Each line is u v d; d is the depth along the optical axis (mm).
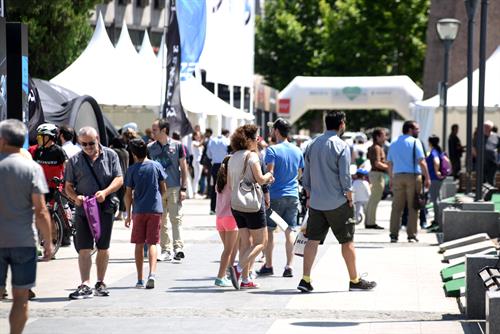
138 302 24719
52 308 23750
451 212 37625
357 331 20812
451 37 56188
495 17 77250
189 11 45969
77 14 72562
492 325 18156
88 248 25422
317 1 147000
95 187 25266
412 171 39969
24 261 18156
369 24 121062
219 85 84375
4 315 22641
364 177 49781
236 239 27500
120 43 59719
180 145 33438
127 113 75625
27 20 68812
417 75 122438
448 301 24891
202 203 65312
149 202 27188
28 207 18188
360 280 26719
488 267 21406
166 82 46125
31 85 41000
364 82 92750
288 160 29375
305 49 146875
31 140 41219
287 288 27188
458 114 74562
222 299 25188
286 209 29484
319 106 94938
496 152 56875
